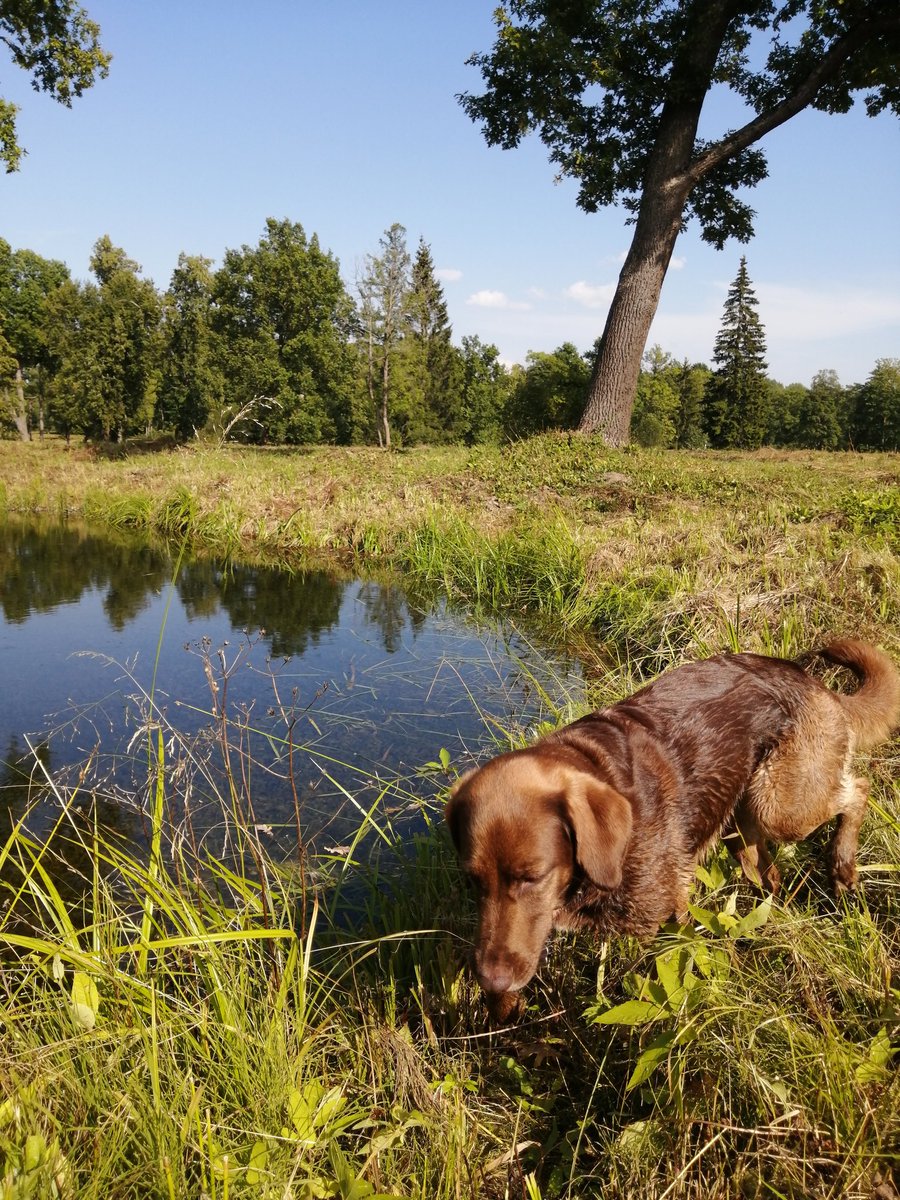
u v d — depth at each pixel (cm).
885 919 307
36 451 3312
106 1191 199
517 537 1009
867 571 665
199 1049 247
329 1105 226
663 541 917
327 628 833
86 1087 230
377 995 297
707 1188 209
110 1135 215
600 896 272
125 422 4784
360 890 379
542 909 246
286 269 4309
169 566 1187
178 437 4284
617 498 1236
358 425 5344
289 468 1848
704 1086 230
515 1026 272
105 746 536
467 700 605
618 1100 252
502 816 244
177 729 559
